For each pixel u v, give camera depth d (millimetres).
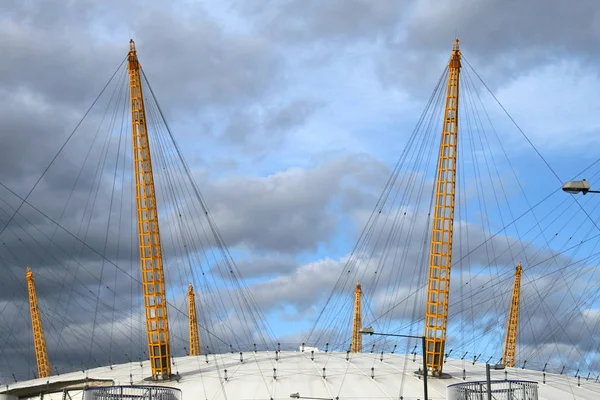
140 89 135250
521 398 85750
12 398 100312
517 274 187750
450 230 135250
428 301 134250
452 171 136500
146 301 132000
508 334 186625
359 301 196125
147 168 134500
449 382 128000
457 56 137500
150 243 133000
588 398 123375
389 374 129625
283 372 129875
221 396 120812
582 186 57125
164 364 130125
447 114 137000
